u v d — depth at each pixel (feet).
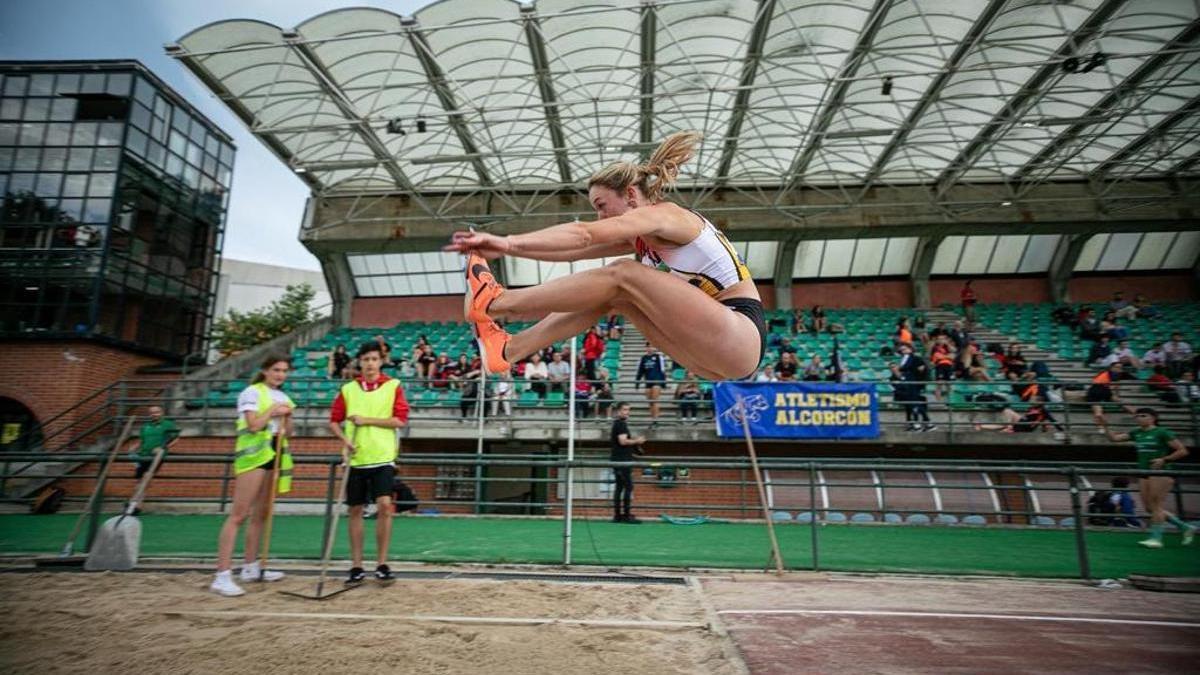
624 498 39.55
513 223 74.08
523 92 56.90
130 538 24.02
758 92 56.80
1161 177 72.38
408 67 52.80
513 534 33.68
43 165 62.59
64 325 59.57
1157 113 53.78
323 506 51.62
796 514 48.80
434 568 25.21
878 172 69.51
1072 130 61.46
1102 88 55.67
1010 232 75.41
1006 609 18.72
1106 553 30.71
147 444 39.58
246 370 69.41
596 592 20.66
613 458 39.58
